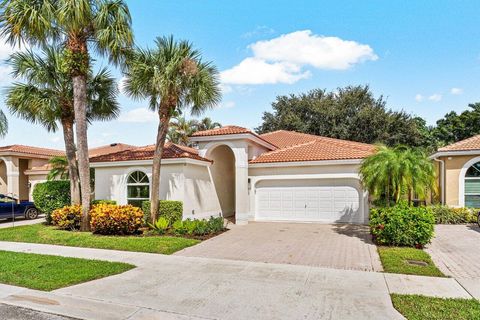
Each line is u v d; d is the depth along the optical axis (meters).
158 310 5.57
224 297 6.14
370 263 8.60
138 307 5.70
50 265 8.36
